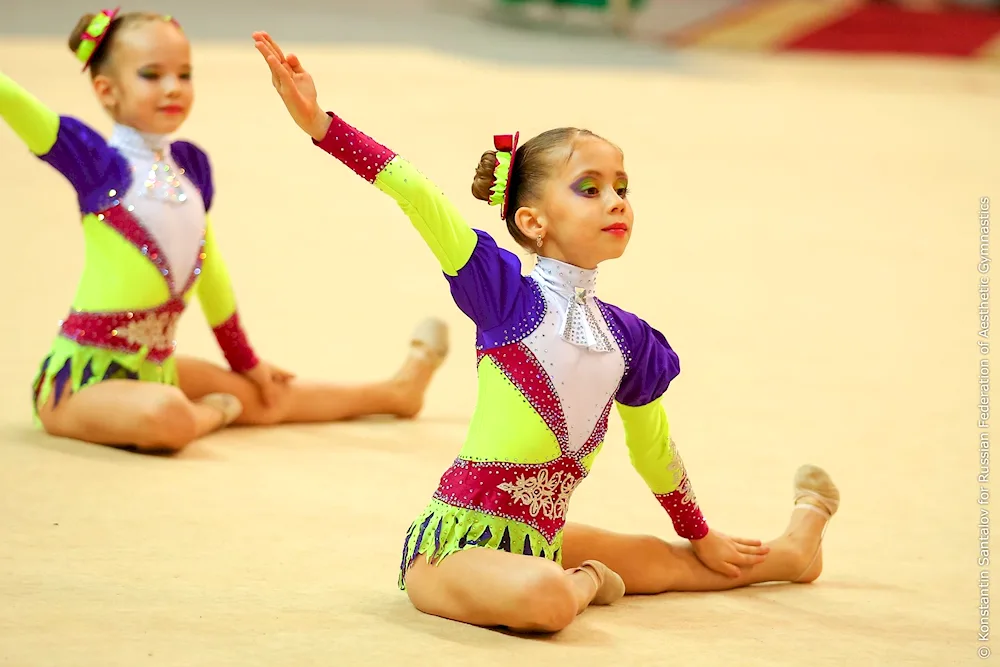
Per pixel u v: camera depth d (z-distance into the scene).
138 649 10.13
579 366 11.31
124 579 11.88
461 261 11.11
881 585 13.23
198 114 42.81
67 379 16.17
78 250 27.19
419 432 18.28
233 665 9.89
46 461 15.30
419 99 47.22
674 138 44.94
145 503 14.20
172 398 15.88
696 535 12.55
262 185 35.00
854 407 20.25
